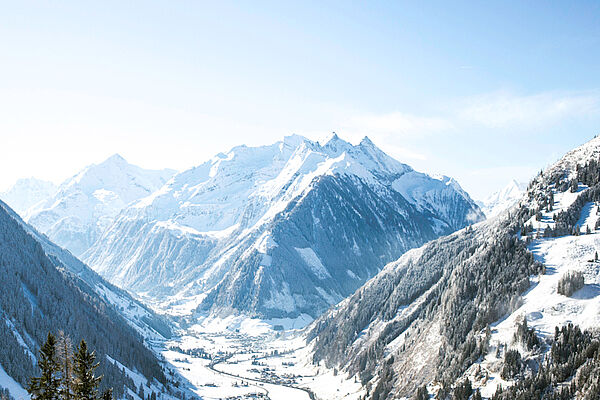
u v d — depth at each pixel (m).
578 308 154.38
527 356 146.25
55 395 80.44
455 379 159.38
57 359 82.31
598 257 172.00
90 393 81.31
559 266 175.00
